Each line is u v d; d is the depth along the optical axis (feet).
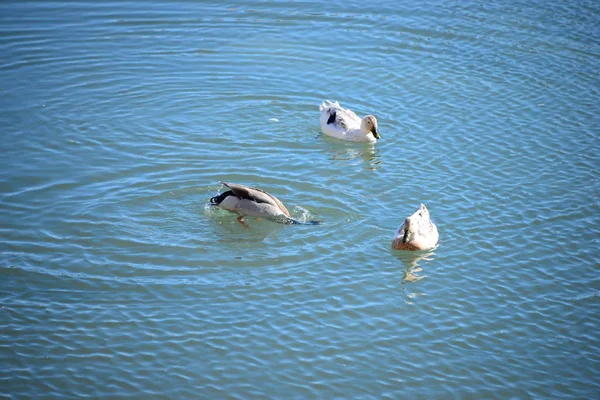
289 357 45.47
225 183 60.13
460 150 70.95
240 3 100.48
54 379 42.98
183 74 84.17
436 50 90.12
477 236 58.23
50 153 67.92
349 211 61.16
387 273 53.88
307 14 98.32
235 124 75.20
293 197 62.95
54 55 86.74
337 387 43.32
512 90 81.35
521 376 44.62
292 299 50.72
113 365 44.27
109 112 76.02
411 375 44.45
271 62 87.35
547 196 63.26
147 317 48.39
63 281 51.55
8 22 93.50
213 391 42.68
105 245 55.62
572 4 100.22
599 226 59.21
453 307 50.47
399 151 71.20
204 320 48.34
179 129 73.46
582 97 79.56
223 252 55.57
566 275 53.72
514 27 94.79
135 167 66.18
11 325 47.01
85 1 99.91
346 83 83.56
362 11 99.19
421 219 56.59
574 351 46.65
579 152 69.87
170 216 59.72
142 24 95.20
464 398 42.86
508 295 51.70
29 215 58.70
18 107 75.87
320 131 75.05
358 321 48.88
